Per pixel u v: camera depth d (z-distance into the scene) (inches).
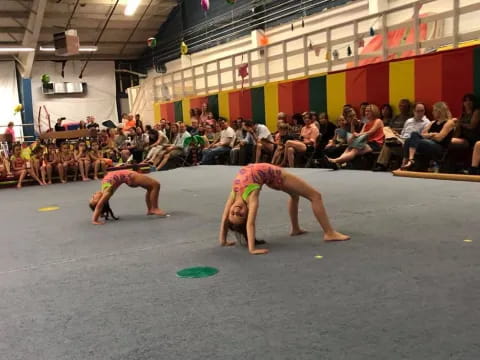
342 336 77.5
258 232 152.0
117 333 83.5
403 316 83.9
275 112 426.0
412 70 307.4
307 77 387.5
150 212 195.8
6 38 698.8
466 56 276.1
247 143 391.5
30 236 169.0
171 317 89.0
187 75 655.8
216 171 358.0
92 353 76.5
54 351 78.1
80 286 110.5
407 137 275.1
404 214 164.9
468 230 139.0
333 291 97.5
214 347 76.0
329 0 456.4
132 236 158.7
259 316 87.1
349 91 353.4
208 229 162.6
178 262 125.0
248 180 131.3
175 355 74.2
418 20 320.2
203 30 660.1
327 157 313.1
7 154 487.8
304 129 354.3
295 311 88.5
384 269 109.3
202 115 511.5
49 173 357.4
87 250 144.3
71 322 89.7
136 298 100.3
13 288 111.8
